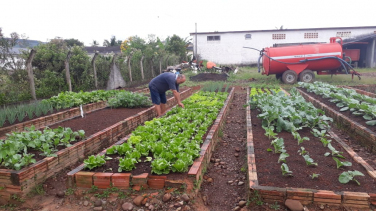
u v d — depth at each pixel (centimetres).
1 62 938
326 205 317
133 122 701
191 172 365
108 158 418
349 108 741
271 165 408
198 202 358
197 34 3116
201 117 647
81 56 1216
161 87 739
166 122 609
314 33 2881
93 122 675
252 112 796
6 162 389
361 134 577
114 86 1441
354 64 2344
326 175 372
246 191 373
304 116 629
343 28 2794
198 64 2612
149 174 372
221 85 1402
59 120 736
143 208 338
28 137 464
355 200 311
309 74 1580
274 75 2067
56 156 432
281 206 322
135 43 2453
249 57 3069
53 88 1055
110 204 351
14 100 867
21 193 369
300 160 427
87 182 371
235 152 554
